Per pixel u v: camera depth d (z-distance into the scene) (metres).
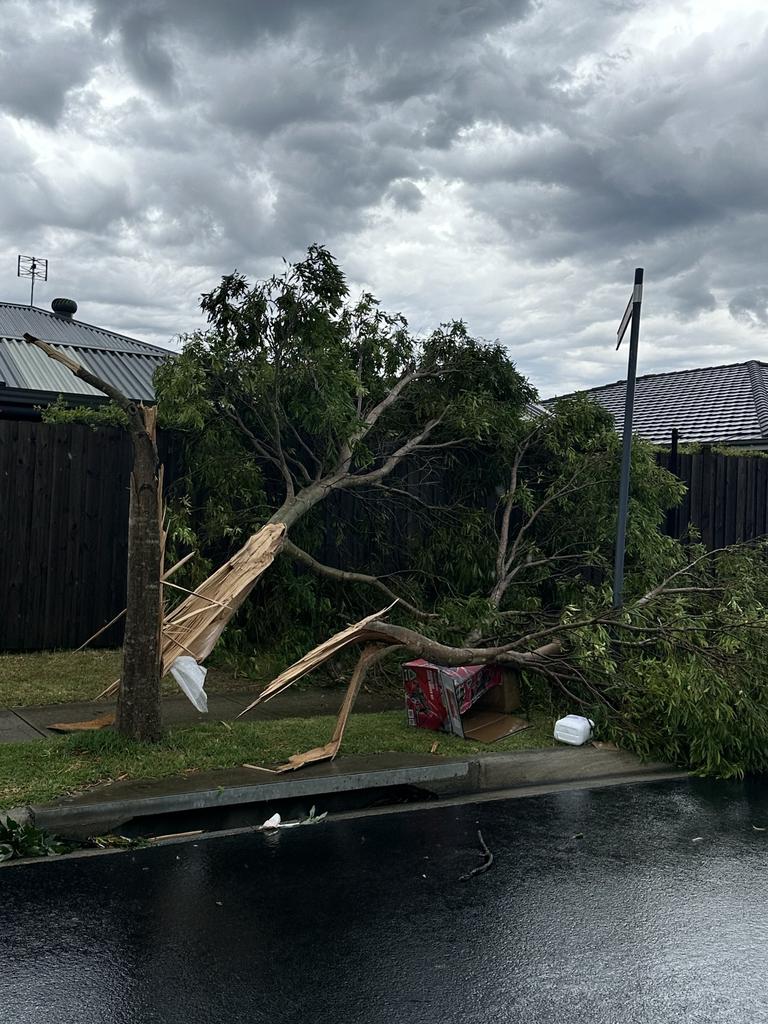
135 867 4.86
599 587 10.38
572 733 7.32
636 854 5.32
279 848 5.23
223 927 4.15
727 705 7.39
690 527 11.16
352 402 9.74
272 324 9.06
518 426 10.42
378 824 5.74
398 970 3.81
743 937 4.23
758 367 21.05
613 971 3.86
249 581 7.29
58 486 9.36
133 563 6.32
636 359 8.58
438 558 10.31
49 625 9.37
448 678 7.26
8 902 4.35
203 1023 3.36
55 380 14.10
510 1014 3.49
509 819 5.92
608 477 10.16
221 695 8.45
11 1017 3.36
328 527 10.09
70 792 5.48
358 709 8.21
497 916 4.38
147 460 6.27
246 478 9.13
